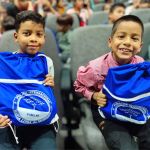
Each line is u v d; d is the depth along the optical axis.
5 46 1.65
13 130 1.31
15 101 1.28
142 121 1.32
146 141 1.37
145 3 4.27
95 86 1.46
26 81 1.30
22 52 1.40
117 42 1.40
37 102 1.29
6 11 2.76
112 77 1.31
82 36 1.88
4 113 1.28
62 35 2.96
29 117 1.29
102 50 1.88
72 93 1.99
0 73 1.31
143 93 1.29
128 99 1.29
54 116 1.34
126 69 1.32
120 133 1.33
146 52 2.05
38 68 1.36
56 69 1.76
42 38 1.41
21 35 1.39
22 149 1.38
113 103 1.33
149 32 2.07
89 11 5.00
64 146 2.23
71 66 1.88
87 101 1.84
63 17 3.11
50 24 3.64
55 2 5.32
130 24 1.39
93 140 1.49
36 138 1.35
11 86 1.30
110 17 3.08
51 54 1.75
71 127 2.36
